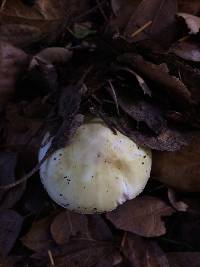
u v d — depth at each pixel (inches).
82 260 7.0
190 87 6.7
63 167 6.2
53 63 7.4
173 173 7.0
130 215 7.0
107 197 6.1
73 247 7.1
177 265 7.0
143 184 6.4
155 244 7.1
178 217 7.4
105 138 6.2
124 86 6.7
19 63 7.3
